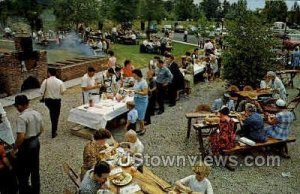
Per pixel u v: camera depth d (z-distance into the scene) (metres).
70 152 8.73
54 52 20.34
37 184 6.66
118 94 10.67
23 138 6.23
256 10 15.47
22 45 13.50
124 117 10.73
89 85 10.05
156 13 35.84
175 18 55.19
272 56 13.78
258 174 8.09
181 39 40.56
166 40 29.70
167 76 11.60
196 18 53.22
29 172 6.52
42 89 9.16
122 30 34.31
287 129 8.77
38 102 12.61
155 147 9.27
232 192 7.30
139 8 35.81
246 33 13.66
